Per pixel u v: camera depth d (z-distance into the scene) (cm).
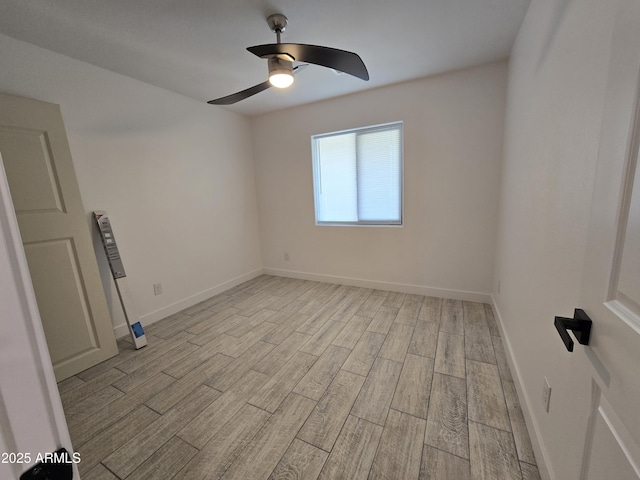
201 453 132
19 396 34
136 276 257
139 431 145
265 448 133
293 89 286
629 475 46
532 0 155
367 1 158
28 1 148
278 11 164
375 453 128
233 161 358
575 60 97
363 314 270
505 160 229
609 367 53
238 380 182
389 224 324
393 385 171
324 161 351
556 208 111
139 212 257
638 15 47
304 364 196
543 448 113
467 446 129
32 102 180
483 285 281
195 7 158
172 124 282
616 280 53
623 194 50
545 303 120
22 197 177
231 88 275
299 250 383
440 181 281
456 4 163
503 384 168
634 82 48
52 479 35
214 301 320
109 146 233
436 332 230
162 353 218
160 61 219
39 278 183
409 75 262
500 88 243
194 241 310
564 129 105
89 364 203
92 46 194
